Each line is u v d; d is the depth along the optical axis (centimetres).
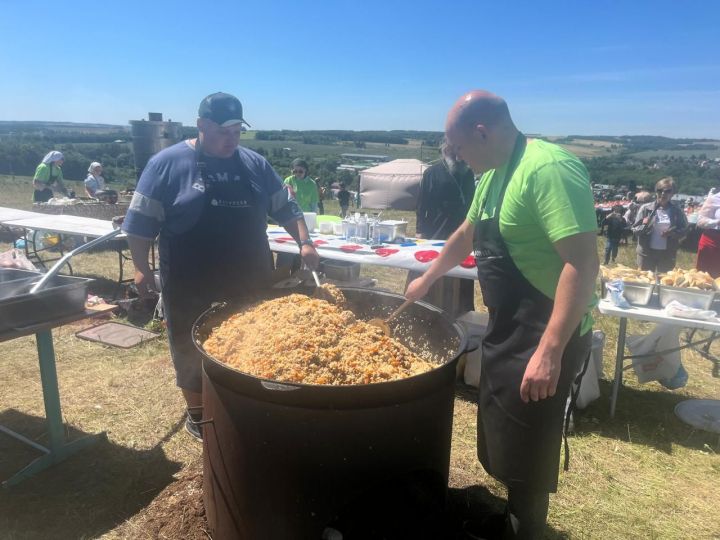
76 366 399
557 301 162
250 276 271
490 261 190
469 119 176
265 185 282
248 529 181
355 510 167
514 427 189
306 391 157
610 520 254
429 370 175
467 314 423
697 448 324
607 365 453
